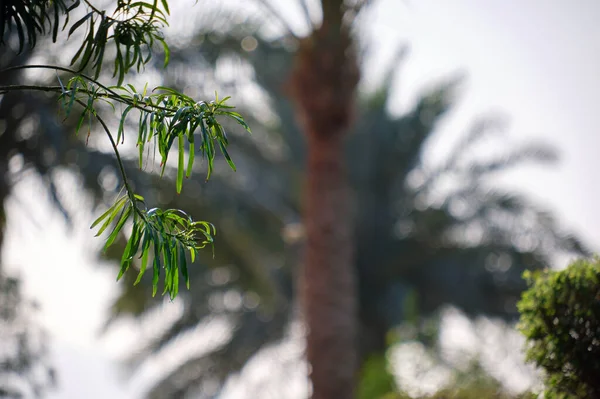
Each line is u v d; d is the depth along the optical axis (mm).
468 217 17703
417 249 18312
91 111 3414
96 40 3734
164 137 3477
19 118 9203
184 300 16750
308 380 10445
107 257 11281
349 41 10086
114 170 9492
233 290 17047
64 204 9570
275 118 17750
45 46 9172
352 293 10555
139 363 17797
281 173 17688
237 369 18188
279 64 13703
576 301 4512
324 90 10172
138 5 3818
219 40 10125
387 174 18797
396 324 17906
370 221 18734
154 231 3564
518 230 17312
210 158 3496
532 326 4617
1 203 9695
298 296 15852
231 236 12195
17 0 3809
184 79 9609
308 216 10570
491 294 17859
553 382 4578
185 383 18219
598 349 4469
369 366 11125
